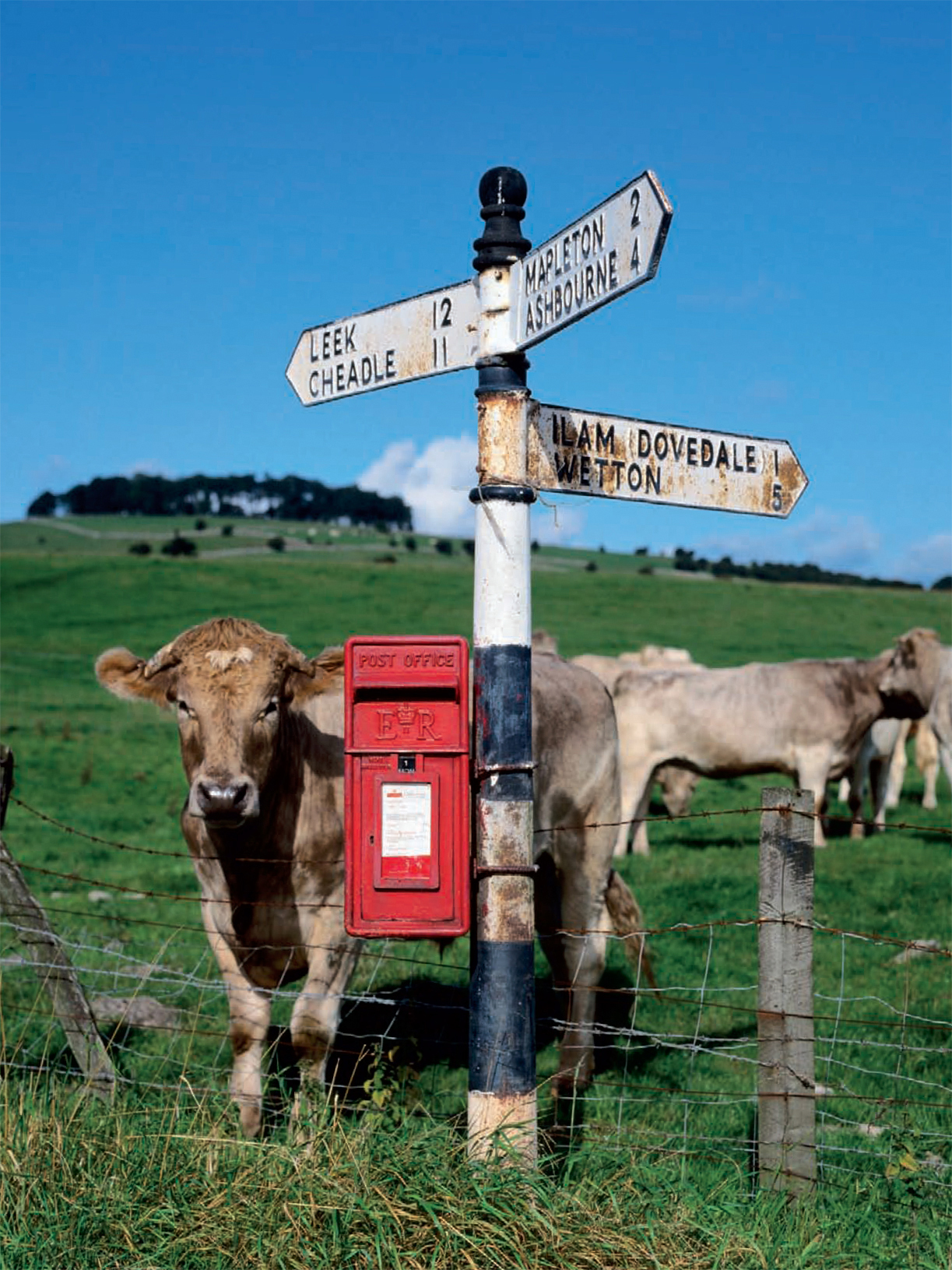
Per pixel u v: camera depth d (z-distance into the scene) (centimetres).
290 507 19950
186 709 573
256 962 609
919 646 1580
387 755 439
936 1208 466
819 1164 495
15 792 2078
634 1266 384
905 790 2308
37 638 5994
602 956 750
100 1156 441
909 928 1074
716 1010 858
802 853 476
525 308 421
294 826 600
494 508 430
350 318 500
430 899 438
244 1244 393
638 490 459
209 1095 558
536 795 701
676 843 1673
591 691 772
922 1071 717
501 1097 429
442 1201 398
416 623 6706
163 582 7988
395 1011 802
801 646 5794
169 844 1655
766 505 498
